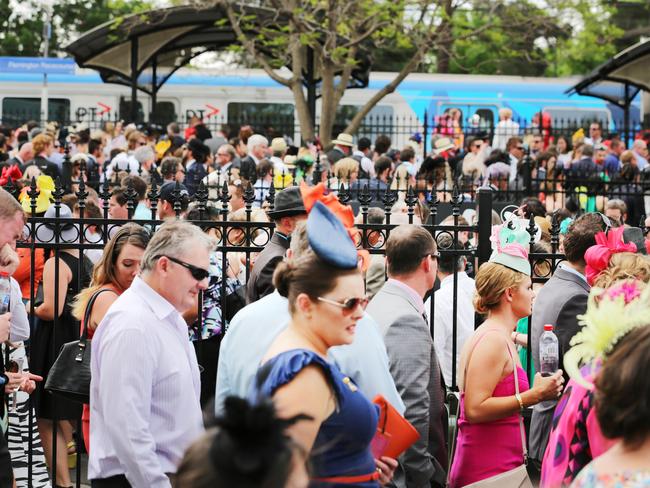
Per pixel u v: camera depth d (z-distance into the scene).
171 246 5.44
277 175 14.04
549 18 21.84
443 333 7.98
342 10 19.56
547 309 6.63
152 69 24.25
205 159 16.97
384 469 4.95
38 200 9.20
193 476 2.57
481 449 6.00
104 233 7.68
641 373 3.46
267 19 20.92
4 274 6.39
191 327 7.91
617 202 11.90
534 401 5.95
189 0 21.56
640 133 23.36
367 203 7.84
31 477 7.61
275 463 2.56
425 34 20.58
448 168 15.63
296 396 4.04
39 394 8.13
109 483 5.46
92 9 45.53
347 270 4.35
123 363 5.28
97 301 6.29
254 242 8.48
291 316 4.43
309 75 22.30
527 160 16.42
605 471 3.47
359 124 20.94
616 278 5.92
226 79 28.67
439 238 7.96
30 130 21.83
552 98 29.55
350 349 5.05
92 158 15.89
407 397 5.66
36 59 24.38
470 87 29.41
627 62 23.50
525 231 6.24
